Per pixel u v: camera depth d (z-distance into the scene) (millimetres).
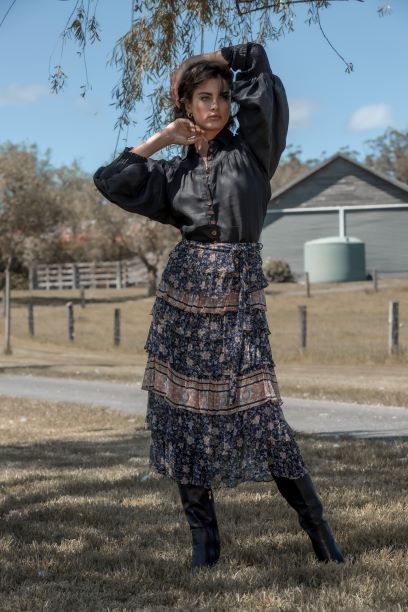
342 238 53656
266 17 6934
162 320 4090
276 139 4180
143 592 3945
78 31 6371
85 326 39312
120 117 6535
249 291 4012
